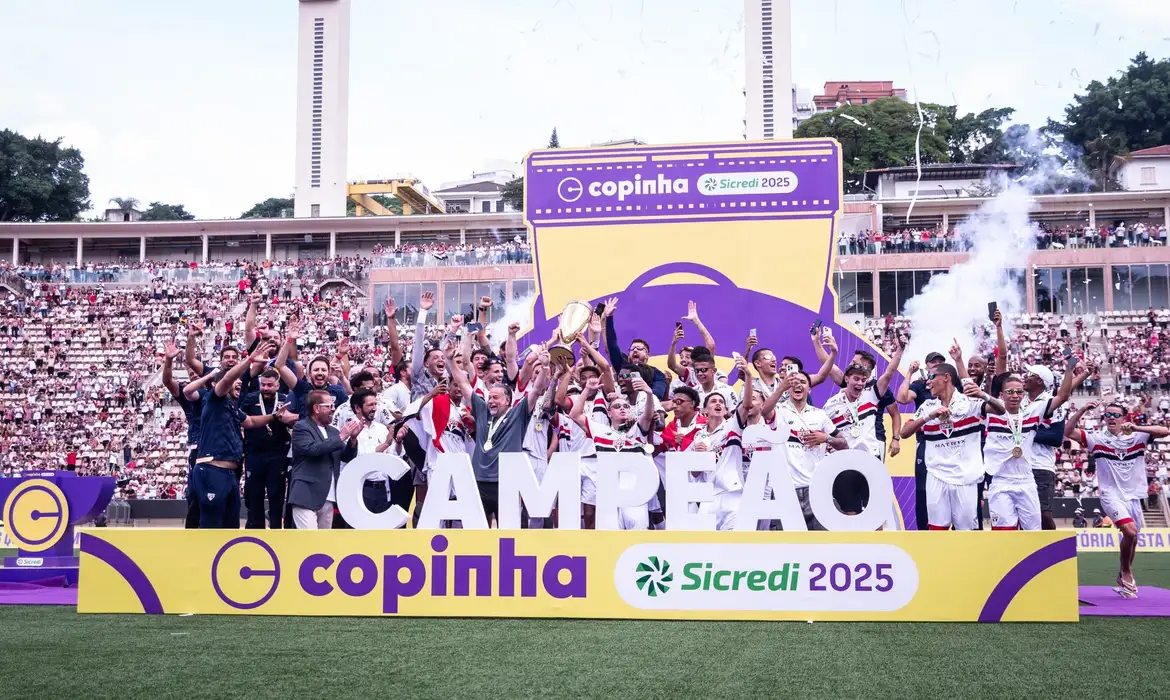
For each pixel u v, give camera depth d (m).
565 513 7.57
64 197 56.56
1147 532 17.61
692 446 8.47
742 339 12.93
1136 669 5.68
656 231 13.26
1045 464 9.59
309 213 55.03
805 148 13.15
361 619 7.43
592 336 11.65
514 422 8.62
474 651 6.20
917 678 5.46
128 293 38.09
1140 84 53.84
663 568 7.39
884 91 70.00
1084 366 9.73
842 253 35.22
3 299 37.31
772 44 55.84
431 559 7.55
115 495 26.75
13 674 5.62
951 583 7.22
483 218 41.47
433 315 36.41
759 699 5.02
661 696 5.06
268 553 7.71
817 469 7.40
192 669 5.73
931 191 45.34
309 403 8.32
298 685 5.34
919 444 9.66
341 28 55.78
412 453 9.75
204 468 8.34
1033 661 5.89
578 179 13.45
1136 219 38.94
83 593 7.86
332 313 36.72
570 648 6.27
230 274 38.72
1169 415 29.20
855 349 12.77
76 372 34.56
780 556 7.33
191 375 9.20
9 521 10.37
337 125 55.25
